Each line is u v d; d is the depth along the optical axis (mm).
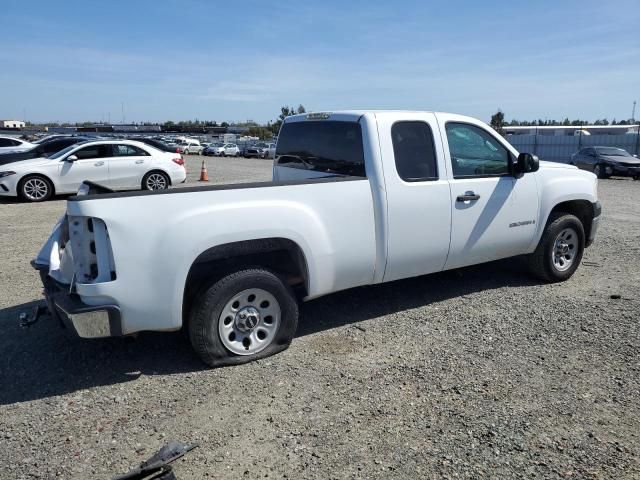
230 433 3102
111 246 3398
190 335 3836
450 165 4855
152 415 3297
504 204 5262
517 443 2975
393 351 4195
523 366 3912
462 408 3344
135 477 2648
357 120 4523
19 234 9031
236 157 52062
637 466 2775
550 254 5793
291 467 2797
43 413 3330
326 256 4180
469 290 5707
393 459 2854
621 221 10383
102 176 13961
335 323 4793
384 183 4418
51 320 4883
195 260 3701
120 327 3512
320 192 4129
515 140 39312
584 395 3494
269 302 4047
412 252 4660
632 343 4293
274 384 3670
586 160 23469
